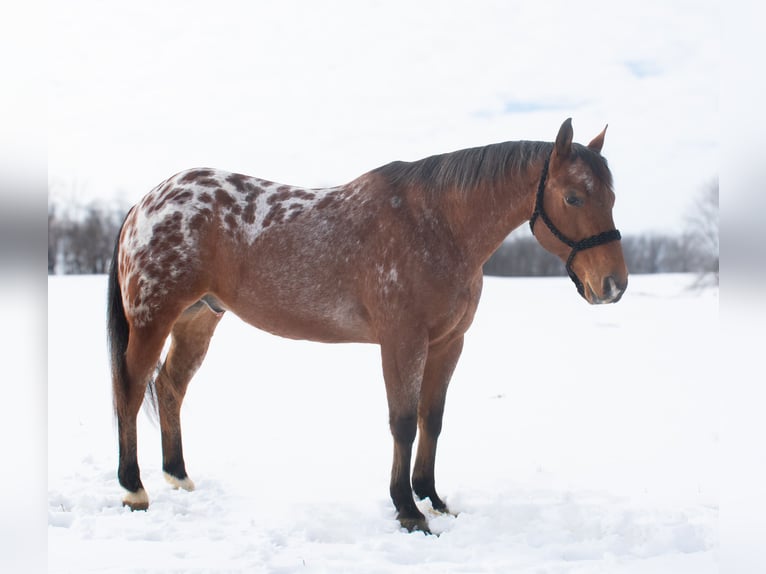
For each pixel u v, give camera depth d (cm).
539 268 4125
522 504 404
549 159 376
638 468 493
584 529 373
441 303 377
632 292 2359
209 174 432
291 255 398
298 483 458
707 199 3269
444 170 391
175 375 454
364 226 393
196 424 648
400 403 374
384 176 410
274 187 430
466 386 828
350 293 394
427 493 413
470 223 388
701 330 1354
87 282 2400
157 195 429
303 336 412
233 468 496
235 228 411
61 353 1052
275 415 690
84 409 692
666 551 344
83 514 390
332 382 885
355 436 603
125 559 319
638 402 723
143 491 406
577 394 771
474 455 536
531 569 315
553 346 1153
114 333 426
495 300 2042
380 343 385
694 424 624
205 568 306
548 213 374
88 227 3619
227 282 413
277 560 321
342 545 346
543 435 595
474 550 340
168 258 405
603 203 361
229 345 1233
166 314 407
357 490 442
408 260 376
